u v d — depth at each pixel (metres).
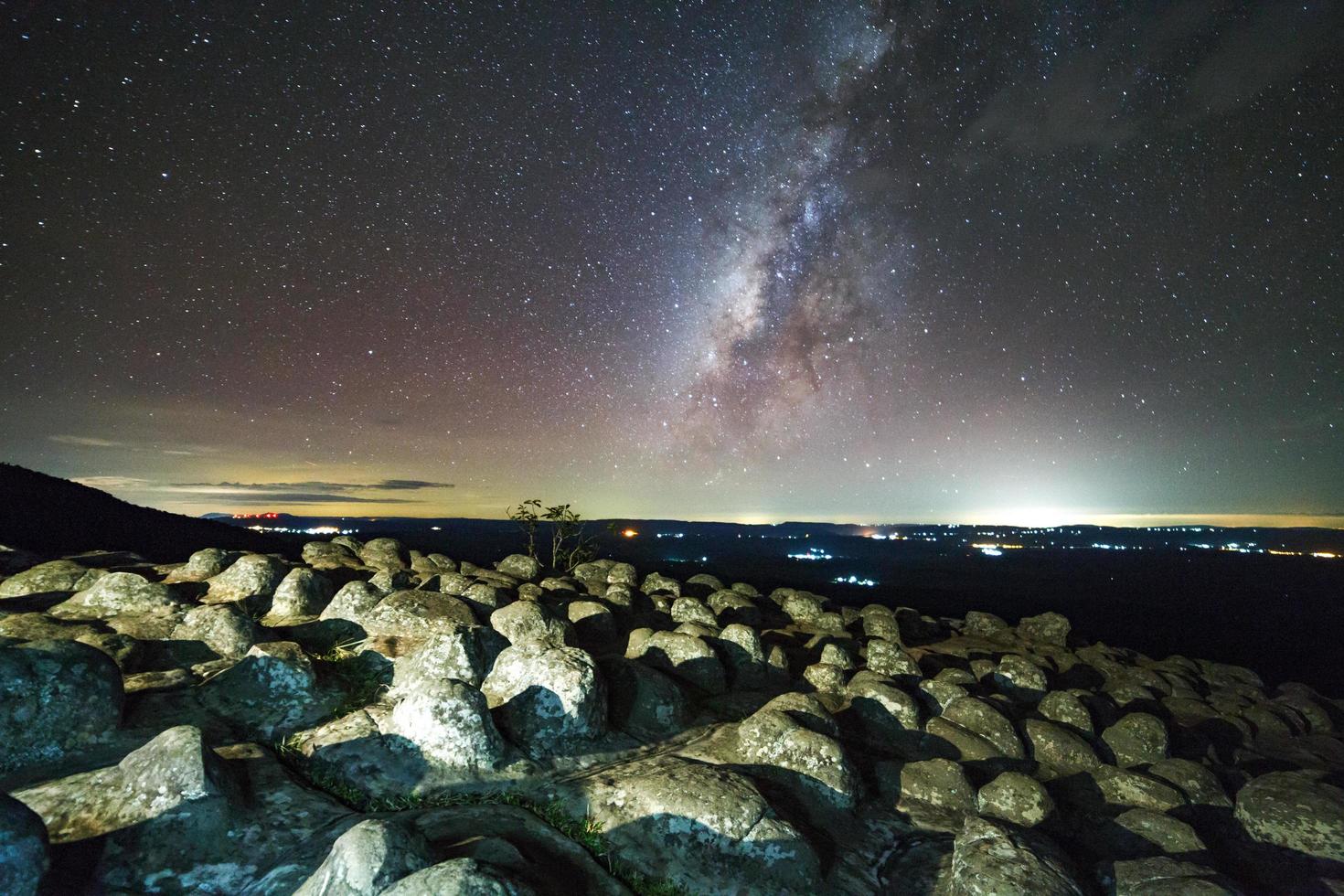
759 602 22.80
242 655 10.60
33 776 7.27
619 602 18.44
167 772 6.77
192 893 6.05
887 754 11.67
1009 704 14.87
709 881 7.57
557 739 9.71
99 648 9.05
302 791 7.59
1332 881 8.59
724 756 10.30
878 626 20.34
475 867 5.45
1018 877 7.18
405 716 8.94
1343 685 28.22
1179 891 7.25
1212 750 13.66
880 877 8.30
